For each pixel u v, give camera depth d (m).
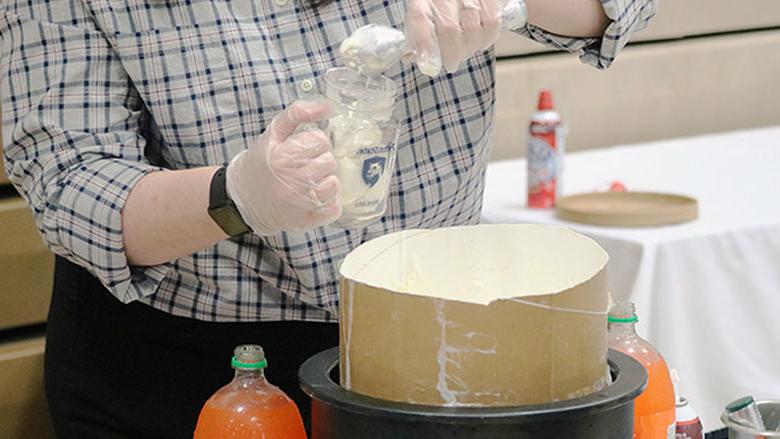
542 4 1.67
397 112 1.68
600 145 3.98
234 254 1.65
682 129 4.12
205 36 1.61
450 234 1.36
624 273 2.67
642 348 1.45
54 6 1.59
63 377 1.89
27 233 2.68
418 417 1.11
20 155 1.59
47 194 1.54
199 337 1.74
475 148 1.76
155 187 1.48
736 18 4.13
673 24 4.02
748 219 2.81
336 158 1.32
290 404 1.37
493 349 1.13
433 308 1.13
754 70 4.21
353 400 1.15
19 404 2.73
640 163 3.58
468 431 1.10
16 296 2.70
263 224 1.38
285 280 1.67
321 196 1.30
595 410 1.13
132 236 1.49
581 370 1.18
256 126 1.63
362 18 1.67
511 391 1.14
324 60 1.65
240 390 1.36
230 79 1.61
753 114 4.26
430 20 1.39
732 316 2.72
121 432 1.85
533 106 3.80
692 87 4.10
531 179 3.06
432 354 1.14
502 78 3.72
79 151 1.54
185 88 1.60
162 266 1.56
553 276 1.33
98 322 1.84
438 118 1.72
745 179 3.31
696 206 2.83
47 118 1.56
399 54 1.32
